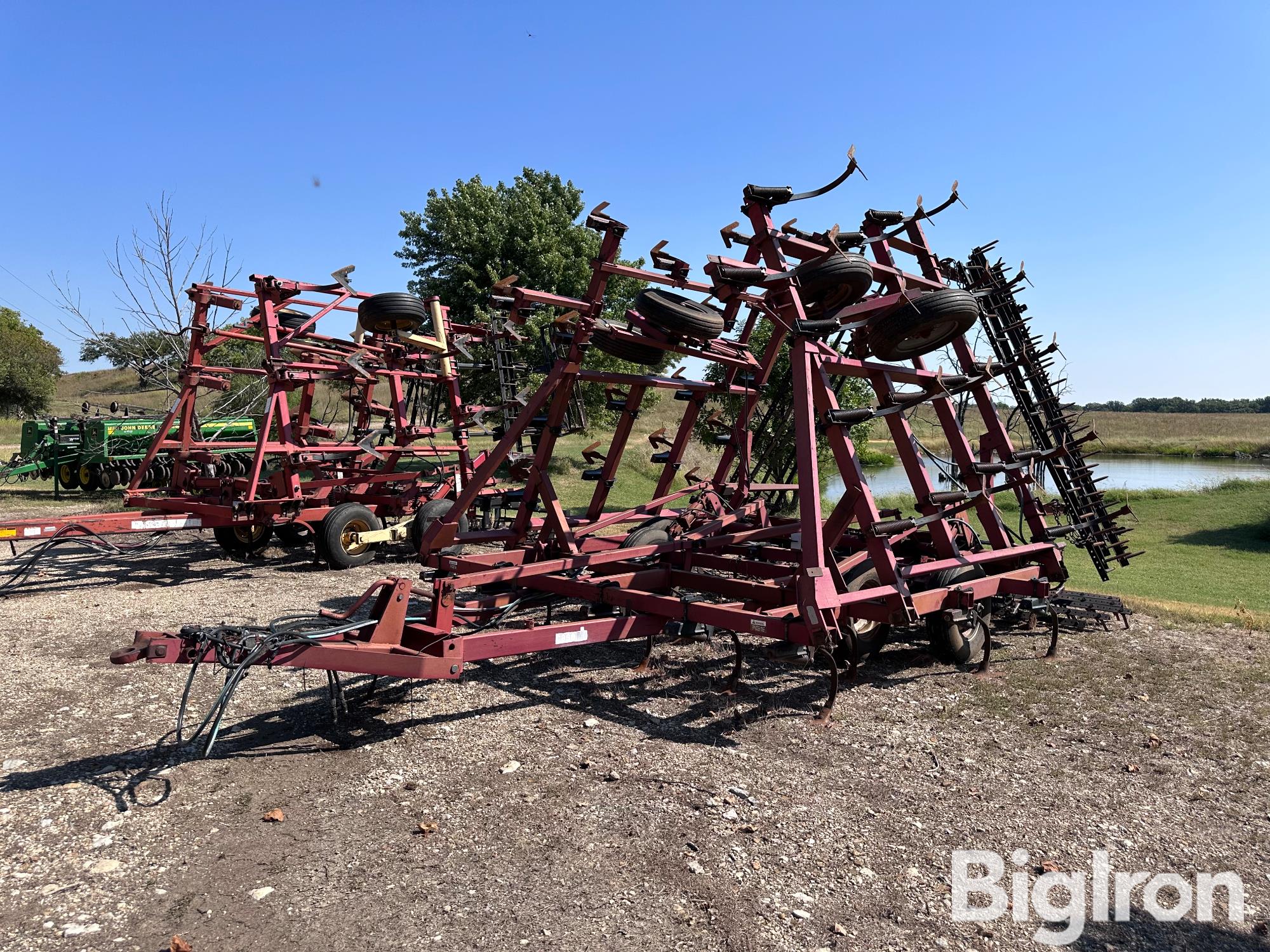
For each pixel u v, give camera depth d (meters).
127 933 2.95
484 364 11.05
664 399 48.22
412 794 4.06
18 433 37.44
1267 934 2.99
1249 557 15.06
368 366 10.97
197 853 3.51
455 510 6.65
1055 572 6.85
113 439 18.06
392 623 4.66
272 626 4.63
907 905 3.15
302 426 11.00
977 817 3.85
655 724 4.99
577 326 6.50
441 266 24.95
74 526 8.59
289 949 2.87
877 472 31.64
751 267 5.44
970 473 6.55
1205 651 6.54
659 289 6.49
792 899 3.19
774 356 7.88
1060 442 7.40
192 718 5.03
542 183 27.09
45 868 3.38
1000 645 6.73
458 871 3.38
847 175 5.49
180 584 9.11
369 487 11.04
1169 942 2.94
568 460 24.23
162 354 16.47
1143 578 12.67
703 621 5.20
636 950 2.87
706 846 3.57
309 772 4.30
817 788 4.14
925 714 5.16
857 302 6.04
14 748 4.57
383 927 3.00
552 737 4.77
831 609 4.91
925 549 7.18
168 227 15.38
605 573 6.70
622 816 3.84
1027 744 4.70
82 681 5.69
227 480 10.14
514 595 6.29
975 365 7.20
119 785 4.13
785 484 9.52
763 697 5.45
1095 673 5.99
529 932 2.97
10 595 8.45
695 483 8.95
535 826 3.75
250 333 11.53
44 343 61.94
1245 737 4.82
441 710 5.21
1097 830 3.75
